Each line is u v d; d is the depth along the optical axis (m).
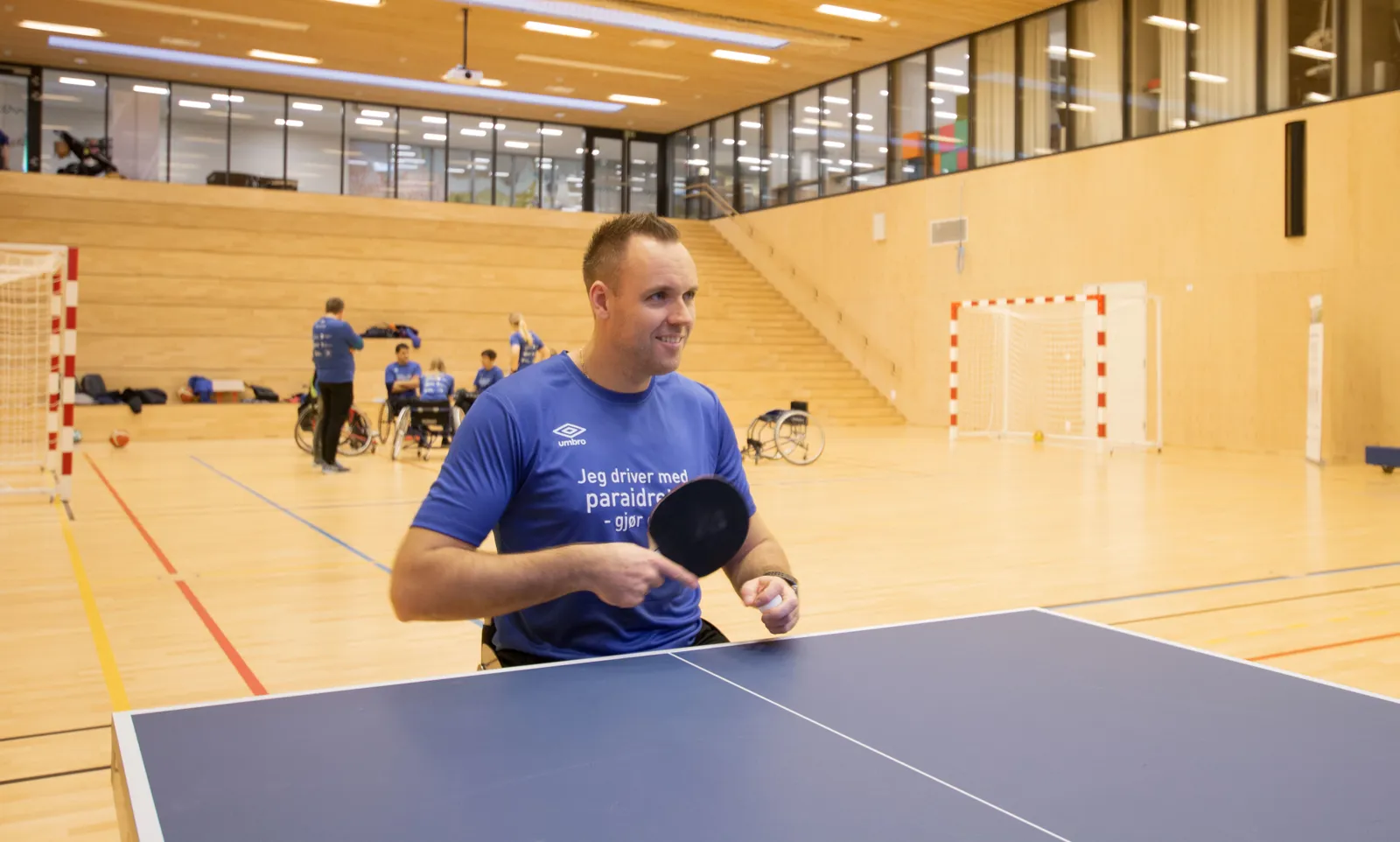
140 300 16.41
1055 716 1.57
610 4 14.74
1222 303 13.72
